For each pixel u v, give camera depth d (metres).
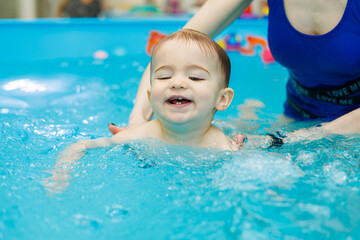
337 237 0.98
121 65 3.58
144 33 4.19
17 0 6.61
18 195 1.19
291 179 1.27
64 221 1.07
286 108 2.20
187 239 1.00
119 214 1.11
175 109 1.52
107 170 1.37
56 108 2.28
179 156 1.50
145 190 1.23
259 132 1.83
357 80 1.74
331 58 1.67
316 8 1.64
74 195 1.20
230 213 1.09
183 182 1.28
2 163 1.42
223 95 1.66
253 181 1.25
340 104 1.84
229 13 1.96
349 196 1.16
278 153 1.49
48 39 3.84
